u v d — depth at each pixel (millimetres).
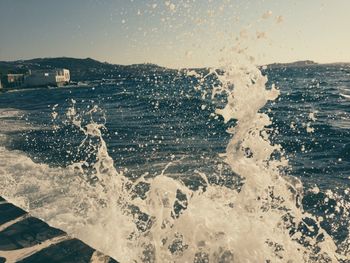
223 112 3559
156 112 18141
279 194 3547
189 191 3514
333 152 7879
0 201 3701
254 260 2771
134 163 7203
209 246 2867
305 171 6469
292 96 23750
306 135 10164
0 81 71312
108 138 10641
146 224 3650
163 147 8906
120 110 20141
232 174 6059
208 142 9570
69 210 3799
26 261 2408
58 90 60938
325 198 4836
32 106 26984
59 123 14930
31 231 2918
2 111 22375
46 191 4578
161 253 2924
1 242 2719
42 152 8422
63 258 2467
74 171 5902
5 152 8109
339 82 41812
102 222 3416
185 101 22031
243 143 3484
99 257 2494
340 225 3975
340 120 13109
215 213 3227
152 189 3357
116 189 4004
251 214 3279
